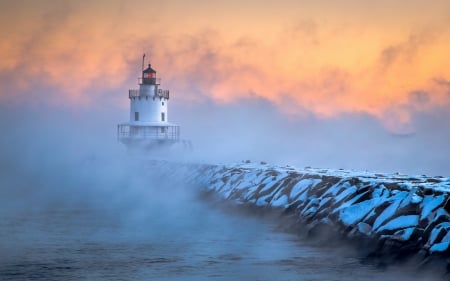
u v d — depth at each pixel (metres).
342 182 61.22
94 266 47.50
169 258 49.97
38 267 47.34
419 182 55.94
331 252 49.81
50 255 51.62
